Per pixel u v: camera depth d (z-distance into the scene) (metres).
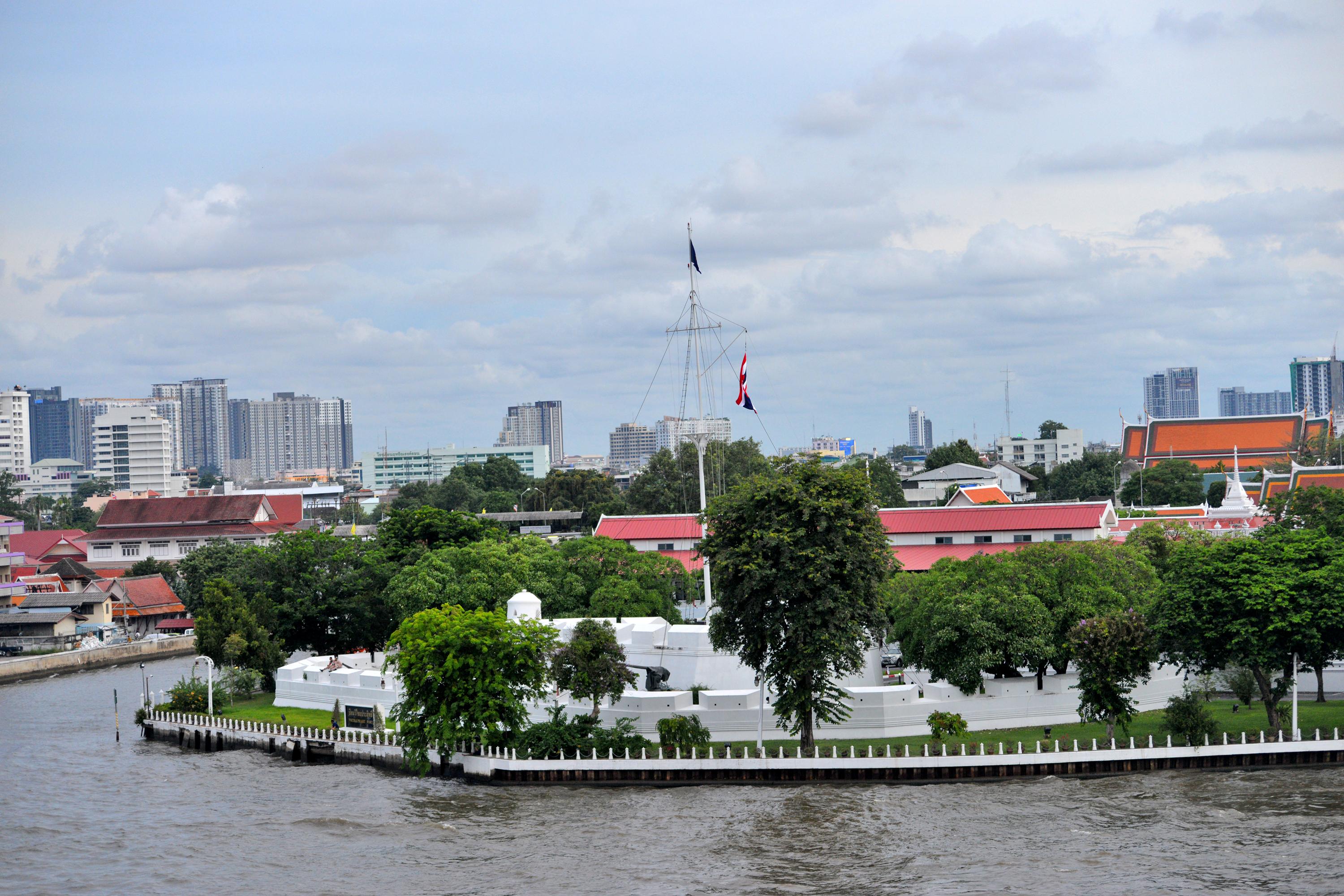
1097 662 82.81
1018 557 94.44
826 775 82.62
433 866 66.75
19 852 71.62
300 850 70.69
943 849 66.69
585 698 93.00
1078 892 59.50
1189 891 59.16
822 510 81.62
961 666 88.31
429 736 86.69
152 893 63.50
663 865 65.81
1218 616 82.50
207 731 106.25
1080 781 80.06
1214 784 78.06
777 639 82.88
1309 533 89.31
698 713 89.94
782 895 60.47
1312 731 84.38
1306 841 65.88
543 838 71.56
